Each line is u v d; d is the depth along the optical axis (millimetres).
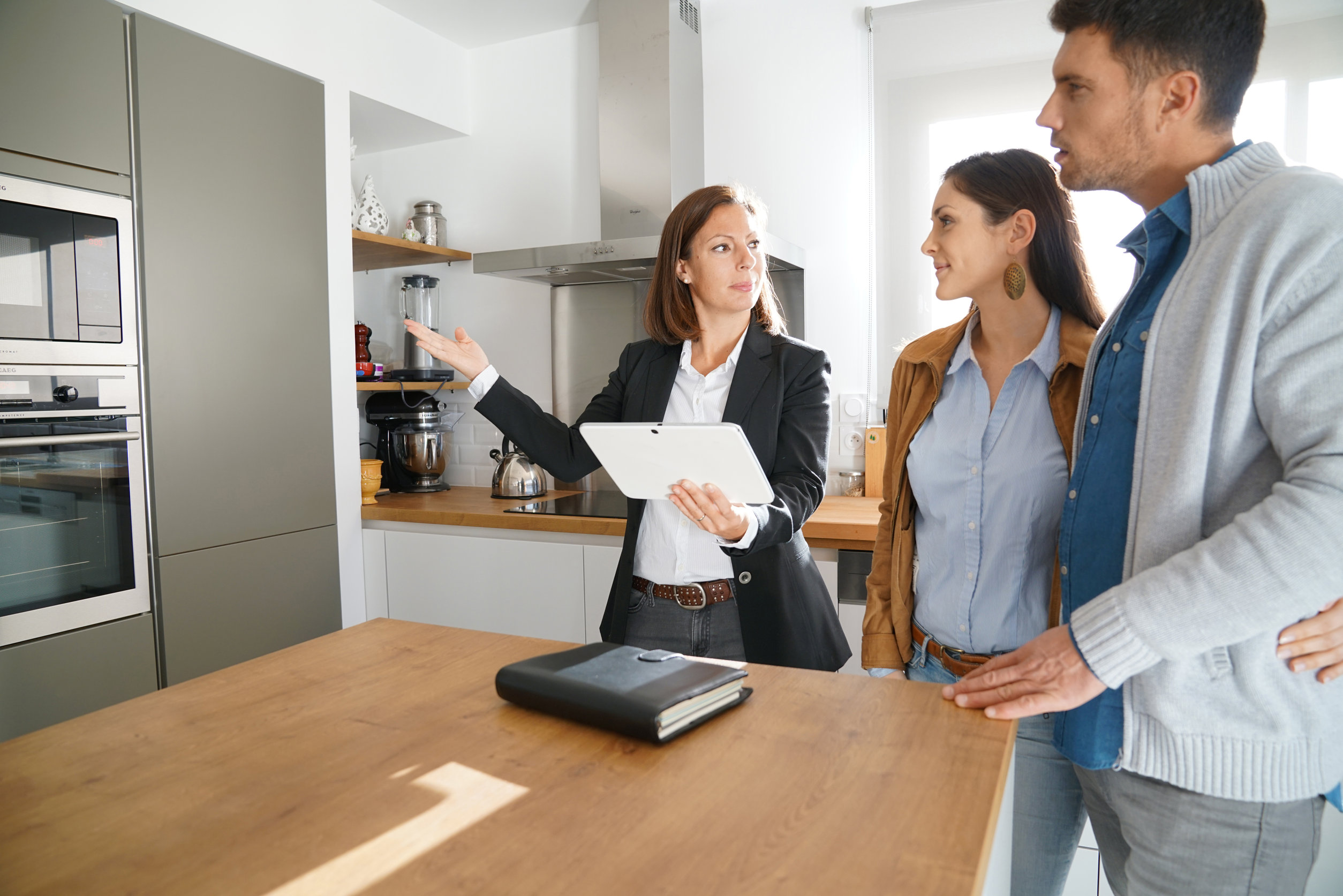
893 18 2633
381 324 3428
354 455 2705
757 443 1573
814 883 642
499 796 790
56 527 1914
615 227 2781
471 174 3236
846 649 1666
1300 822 884
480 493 3109
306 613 2516
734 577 1567
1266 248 795
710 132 2908
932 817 736
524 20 2957
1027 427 1191
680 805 765
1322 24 2146
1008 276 1180
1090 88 897
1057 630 905
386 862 684
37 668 1884
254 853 703
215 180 2217
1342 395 740
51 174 1866
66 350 1911
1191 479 838
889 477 1390
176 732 960
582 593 2498
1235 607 756
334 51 2607
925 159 2625
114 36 1987
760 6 2814
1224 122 876
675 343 1714
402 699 1046
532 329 3193
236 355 2287
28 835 740
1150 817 954
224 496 2266
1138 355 943
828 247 2760
